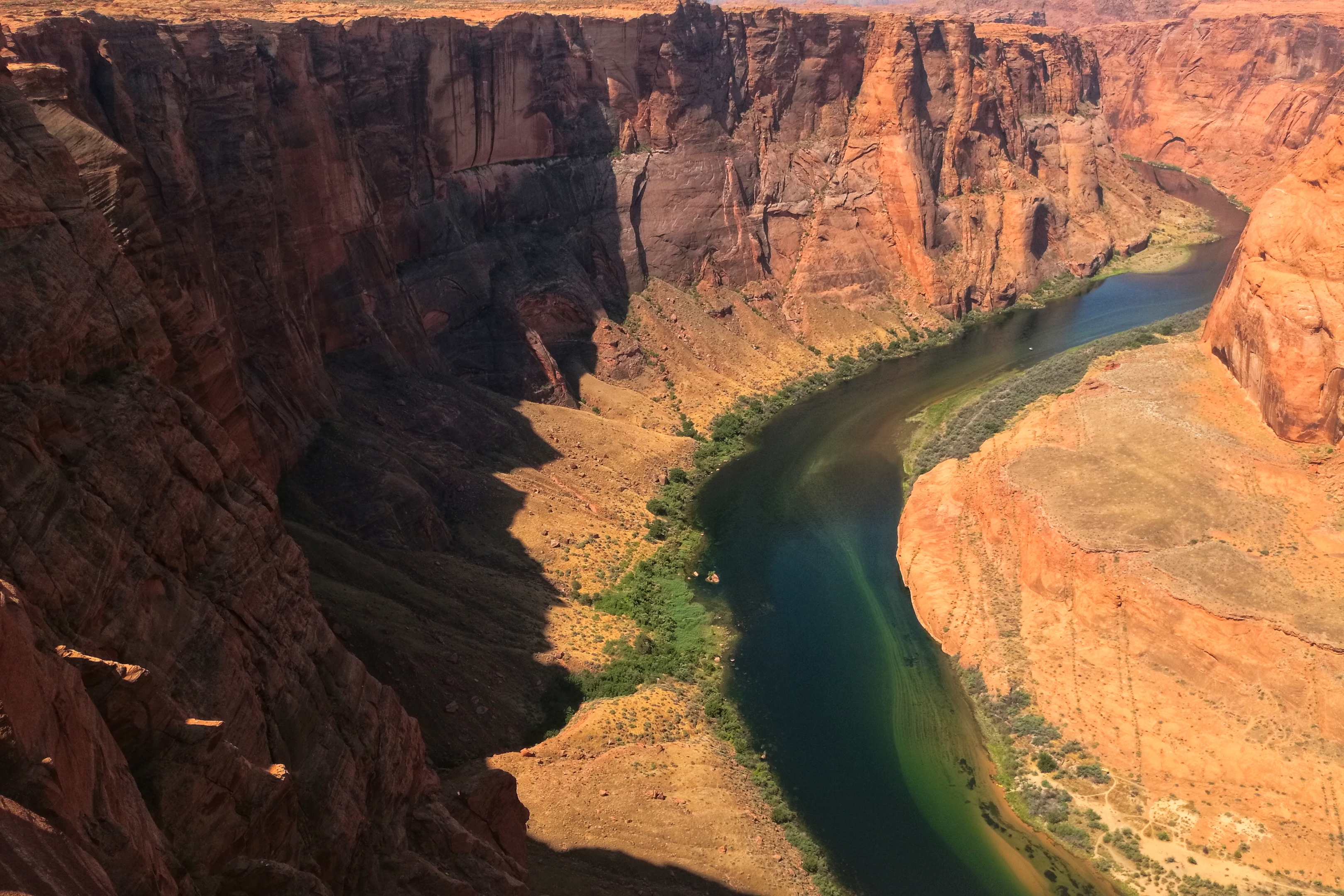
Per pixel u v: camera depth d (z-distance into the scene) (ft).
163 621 69.92
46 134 77.97
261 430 168.76
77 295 74.79
